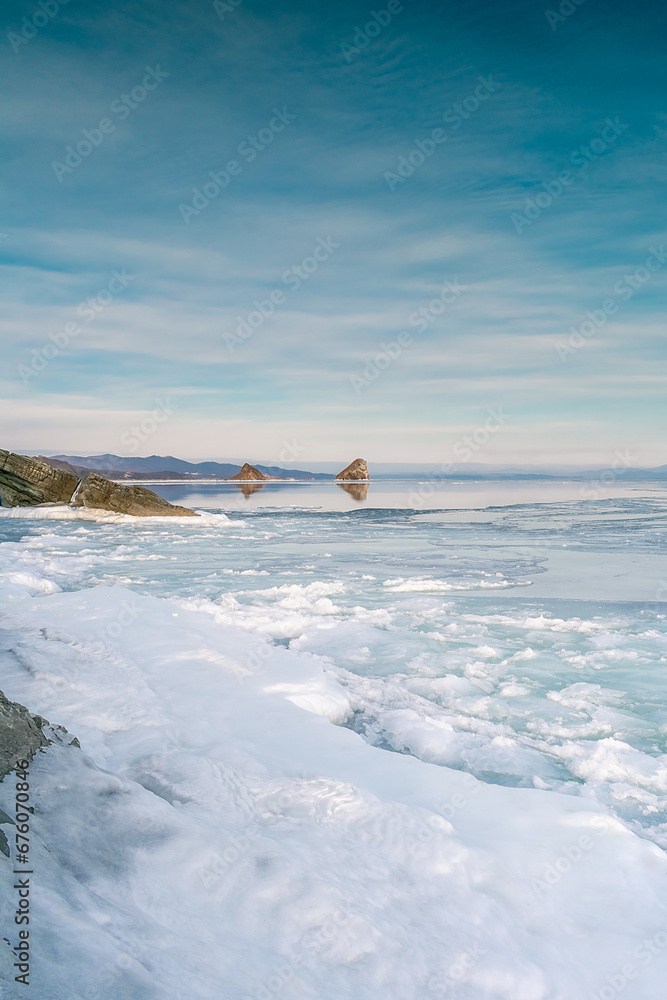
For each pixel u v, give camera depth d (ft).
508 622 40.06
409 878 12.26
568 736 23.70
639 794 19.12
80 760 12.99
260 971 8.59
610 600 46.88
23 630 26.50
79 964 6.96
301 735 20.03
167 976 7.46
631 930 12.14
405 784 17.34
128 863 10.18
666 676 30.14
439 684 28.63
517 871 13.41
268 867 10.91
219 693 23.03
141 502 118.11
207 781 14.35
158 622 30.86
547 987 10.09
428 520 118.32
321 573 59.00
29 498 126.72
